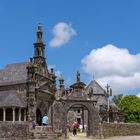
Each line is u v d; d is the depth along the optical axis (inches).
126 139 3078.2
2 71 3526.1
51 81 3609.7
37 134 2689.5
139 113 5551.2
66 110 3292.3
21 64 3481.8
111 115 4623.5
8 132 2554.1
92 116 3321.9
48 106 3486.7
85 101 3339.1
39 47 3516.2
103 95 4916.3
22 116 3184.1
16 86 3282.5
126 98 5689.0
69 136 3297.2
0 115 3161.9
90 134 3292.3
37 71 3376.0
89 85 5007.4
